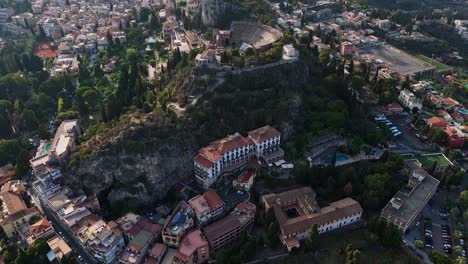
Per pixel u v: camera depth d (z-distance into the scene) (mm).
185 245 182000
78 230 195375
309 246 188375
